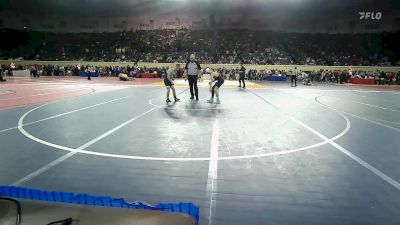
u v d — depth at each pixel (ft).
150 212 9.83
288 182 15.08
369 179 15.56
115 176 15.66
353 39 138.41
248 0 142.10
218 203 12.82
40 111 35.86
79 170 16.42
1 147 20.56
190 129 26.61
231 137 23.89
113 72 117.50
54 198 10.72
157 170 16.57
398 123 30.94
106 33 152.87
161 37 146.20
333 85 92.89
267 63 125.08
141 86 74.08
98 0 139.95
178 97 50.98
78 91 60.54
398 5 126.41
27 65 126.21
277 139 23.49
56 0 138.82
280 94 59.36
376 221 11.48
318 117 33.71
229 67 119.85
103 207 10.14
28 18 145.07
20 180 14.93
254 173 16.24
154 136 23.98
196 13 149.89
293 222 11.34
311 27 145.18
